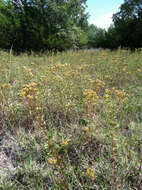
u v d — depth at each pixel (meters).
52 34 11.98
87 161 1.66
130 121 2.31
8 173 1.62
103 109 2.38
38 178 1.49
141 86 3.55
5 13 12.83
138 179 1.53
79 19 13.23
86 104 2.19
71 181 1.50
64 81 2.75
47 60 6.29
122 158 1.63
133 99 2.87
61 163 1.45
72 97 2.64
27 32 11.85
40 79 2.82
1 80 3.40
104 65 4.65
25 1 12.47
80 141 1.94
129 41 14.52
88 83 3.03
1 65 4.54
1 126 2.27
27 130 2.26
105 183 1.41
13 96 2.74
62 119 2.44
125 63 4.62
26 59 6.41
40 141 1.95
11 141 2.06
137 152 1.73
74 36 12.44
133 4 14.38
